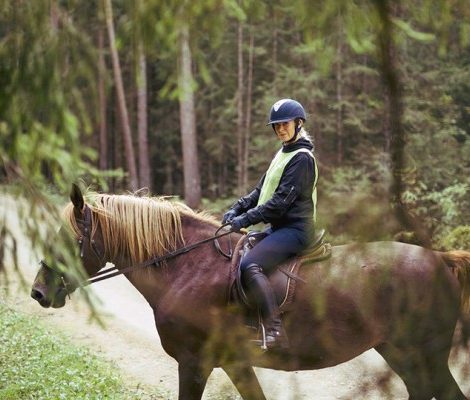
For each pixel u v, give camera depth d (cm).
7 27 295
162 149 3097
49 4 295
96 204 568
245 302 523
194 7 294
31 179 310
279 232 530
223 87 2466
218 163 3130
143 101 2556
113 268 576
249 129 2477
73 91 296
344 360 531
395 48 242
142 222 566
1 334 924
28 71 292
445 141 1061
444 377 459
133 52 303
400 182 238
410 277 485
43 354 852
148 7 294
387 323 502
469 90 1394
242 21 296
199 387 540
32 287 526
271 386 374
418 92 533
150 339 997
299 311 523
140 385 805
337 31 278
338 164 877
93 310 322
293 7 282
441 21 259
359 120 1495
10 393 709
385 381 266
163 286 561
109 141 3200
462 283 509
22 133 302
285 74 1928
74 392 730
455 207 792
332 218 244
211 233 568
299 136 535
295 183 516
